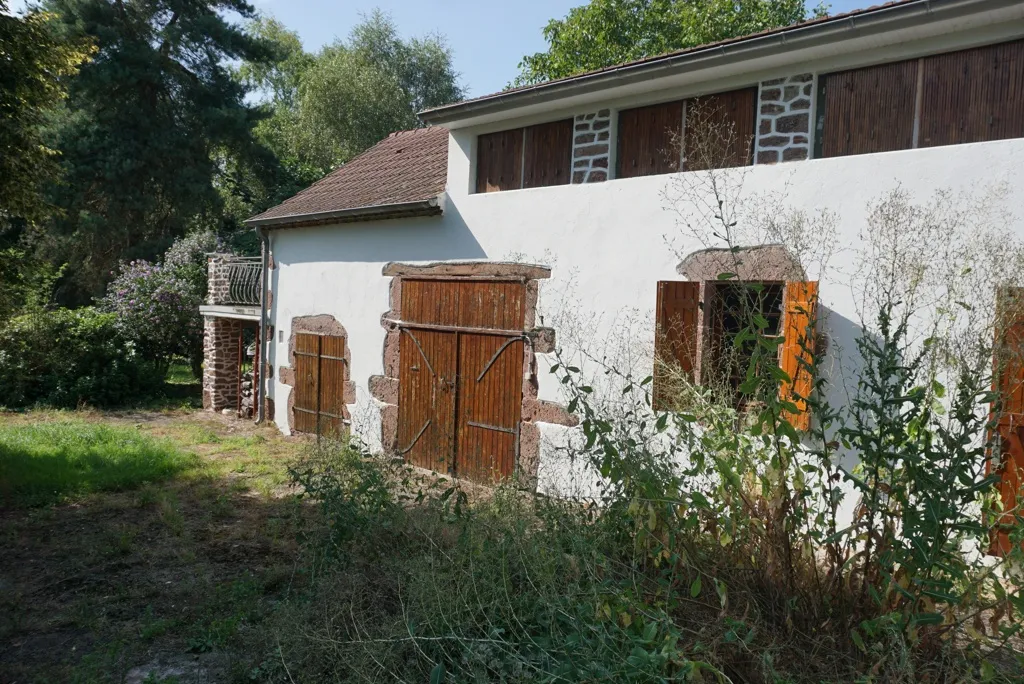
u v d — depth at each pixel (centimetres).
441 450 916
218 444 1111
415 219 961
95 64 2300
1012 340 415
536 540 427
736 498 411
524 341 812
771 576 395
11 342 1477
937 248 522
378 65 3209
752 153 684
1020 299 432
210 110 2462
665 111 749
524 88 788
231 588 532
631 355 693
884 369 371
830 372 562
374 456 660
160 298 1772
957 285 502
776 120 659
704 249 653
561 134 835
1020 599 313
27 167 839
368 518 521
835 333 571
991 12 524
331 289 1111
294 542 643
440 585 409
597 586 362
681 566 396
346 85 3014
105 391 1511
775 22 2033
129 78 2345
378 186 1092
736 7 2088
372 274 1030
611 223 730
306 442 1102
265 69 3734
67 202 2355
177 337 1803
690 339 643
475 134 903
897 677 315
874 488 358
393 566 467
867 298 552
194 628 472
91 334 1547
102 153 2352
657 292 661
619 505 429
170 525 689
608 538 425
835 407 557
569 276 768
